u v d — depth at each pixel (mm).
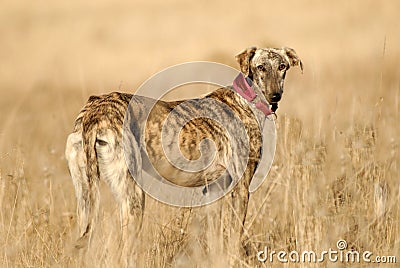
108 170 12602
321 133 15375
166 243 12656
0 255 12242
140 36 53219
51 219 13703
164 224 13383
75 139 12758
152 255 12062
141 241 12242
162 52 47156
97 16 59125
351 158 14414
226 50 44938
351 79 33375
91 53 48156
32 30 55656
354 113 16766
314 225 12625
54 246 12641
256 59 14352
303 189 13320
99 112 12602
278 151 14875
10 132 21938
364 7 54969
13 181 14172
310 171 13750
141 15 58875
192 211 13672
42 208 13773
